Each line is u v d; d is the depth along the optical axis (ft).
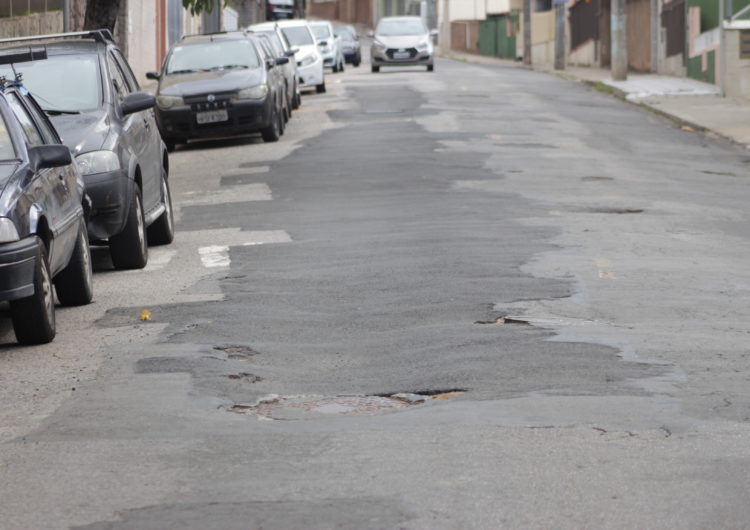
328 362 30.32
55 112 44.55
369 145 85.15
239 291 39.68
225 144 92.58
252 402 26.86
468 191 62.85
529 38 232.32
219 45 94.53
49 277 33.68
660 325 33.50
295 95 116.98
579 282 39.58
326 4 482.28
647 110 118.32
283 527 19.12
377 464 22.16
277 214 57.67
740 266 43.52
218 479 21.56
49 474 22.08
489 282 39.55
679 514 19.42
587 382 27.55
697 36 151.12
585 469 21.61
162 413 25.93
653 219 54.49
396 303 36.88
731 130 96.48
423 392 27.43
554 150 82.43
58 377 29.48
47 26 99.45
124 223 43.45
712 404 25.68
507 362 29.50
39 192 34.24
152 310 37.19
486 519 19.30
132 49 144.36
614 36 153.07
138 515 19.85
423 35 185.78
